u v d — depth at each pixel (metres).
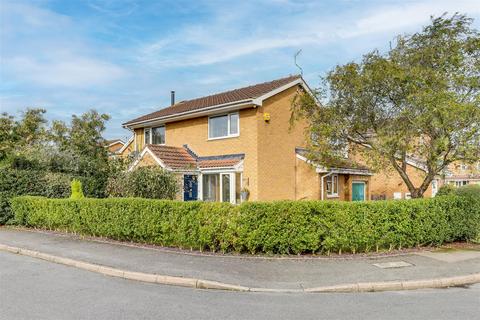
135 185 15.20
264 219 9.80
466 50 11.59
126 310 5.92
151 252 10.24
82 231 12.95
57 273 8.48
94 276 8.26
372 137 13.17
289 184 18.72
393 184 23.08
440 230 11.11
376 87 11.99
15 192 15.82
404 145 11.80
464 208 11.84
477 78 11.06
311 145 14.60
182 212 10.52
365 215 10.06
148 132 23.41
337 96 13.05
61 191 16.80
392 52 12.62
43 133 23.06
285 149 18.62
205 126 19.72
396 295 6.96
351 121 13.02
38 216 14.34
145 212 11.16
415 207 10.70
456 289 7.41
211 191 18.31
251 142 17.47
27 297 6.55
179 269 8.41
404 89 11.59
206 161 18.95
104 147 21.83
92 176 18.55
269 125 17.89
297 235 9.77
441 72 11.59
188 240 10.40
